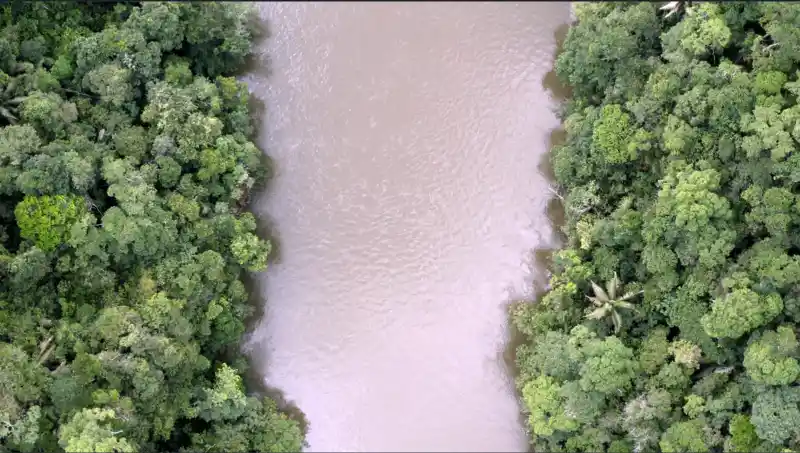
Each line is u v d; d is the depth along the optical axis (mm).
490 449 39562
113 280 36312
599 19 40406
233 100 41906
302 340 41125
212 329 38094
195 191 38344
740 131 35000
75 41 38812
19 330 34281
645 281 37688
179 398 35969
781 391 31953
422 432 39875
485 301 41344
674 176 35688
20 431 31672
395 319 41281
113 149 38344
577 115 40438
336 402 40344
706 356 34750
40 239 34750
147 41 39969
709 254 34000
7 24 38656
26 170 34594
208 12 41344
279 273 41844
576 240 39938
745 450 32531
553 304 38781
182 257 37062
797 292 32625
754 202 33875
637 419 34500
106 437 31734
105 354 33594
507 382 40188
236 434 36969
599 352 35000
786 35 34750
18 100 36250
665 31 39688
